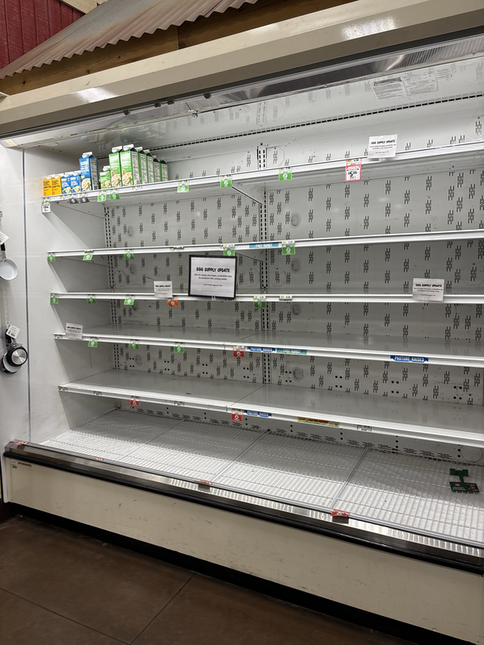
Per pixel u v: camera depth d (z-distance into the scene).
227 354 3.01
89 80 2.14
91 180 2.68
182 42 1.92
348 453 2.56
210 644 1.87
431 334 2.42
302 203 2.62
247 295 2.32
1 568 2.36
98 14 2.66
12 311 2.66
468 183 2.23
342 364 2.66
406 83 1.85
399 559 1.77
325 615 2.02
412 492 2.10
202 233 2.94
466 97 2.03
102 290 3.31
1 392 2.67
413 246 2.39
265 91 1.90
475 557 1.64
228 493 2.13
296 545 1.98
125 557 2.46
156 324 3.23
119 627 1.96
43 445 2.75
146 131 2.48
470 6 1.41
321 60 1.68
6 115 2.41
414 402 2.42
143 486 2.33
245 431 2.94
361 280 2.54
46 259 2.86
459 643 1.76
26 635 1.93
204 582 2.25
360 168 1.88
